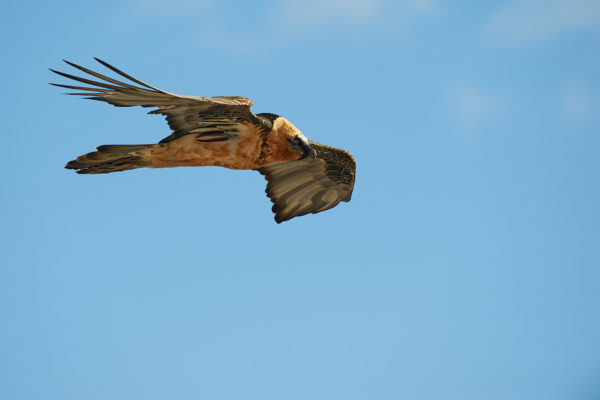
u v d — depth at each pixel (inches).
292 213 891.4
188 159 711.7
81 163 693.3
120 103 616.1
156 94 606.5
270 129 715.4
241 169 738.8
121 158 699.4
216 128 690.8
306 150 745.0
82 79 574.2
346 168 873.5
